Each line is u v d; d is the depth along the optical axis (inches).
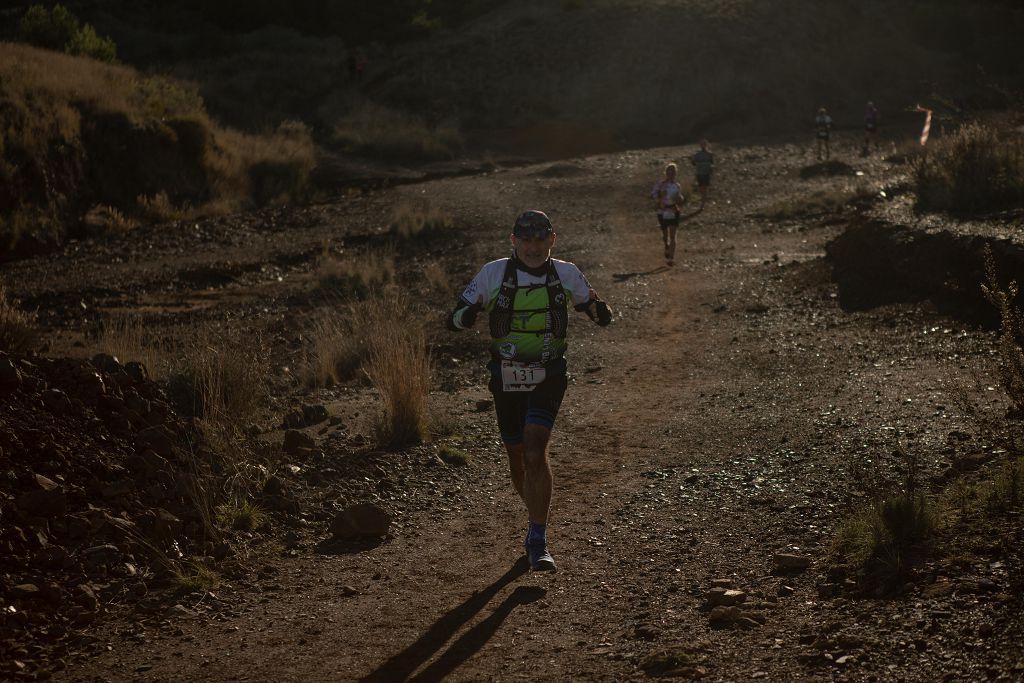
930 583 146.6
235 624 163.0
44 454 203.3
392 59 1673.2
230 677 142.3
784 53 1620.3
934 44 1872.5
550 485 170.9
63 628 159.0
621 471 245.0
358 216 820.0
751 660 134.7
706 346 409.7
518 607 165.3
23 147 788.6
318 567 190.1
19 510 182.7
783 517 193.6
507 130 1350.9
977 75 1660.9
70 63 1053.2
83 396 232.5
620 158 1090.1
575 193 891.4
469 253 656.4
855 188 805.2
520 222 167.8
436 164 1152.2
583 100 1445.6
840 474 213.8
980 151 510.9
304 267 664.4
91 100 935.0
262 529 208.4
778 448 245.9
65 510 188.4
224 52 1716.3
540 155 1238.3
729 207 821.2
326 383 361.7
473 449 273.3
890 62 1700.3
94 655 150.9
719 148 1161.4
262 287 609.0
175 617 165.3
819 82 1562.5
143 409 243.4
